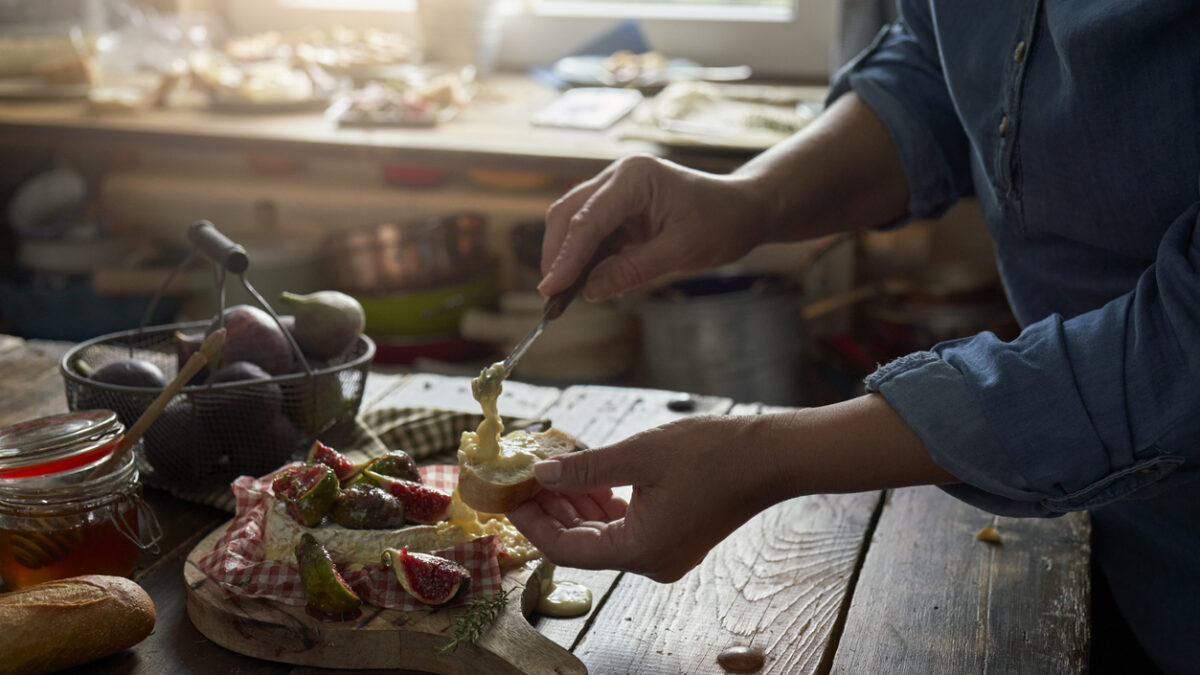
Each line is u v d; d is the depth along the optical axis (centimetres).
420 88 266
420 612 100
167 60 305
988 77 111
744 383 250
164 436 118
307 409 122
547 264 125
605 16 310
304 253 263
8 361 151
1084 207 106
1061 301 120
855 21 242
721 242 125
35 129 254
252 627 99
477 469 101
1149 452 89
